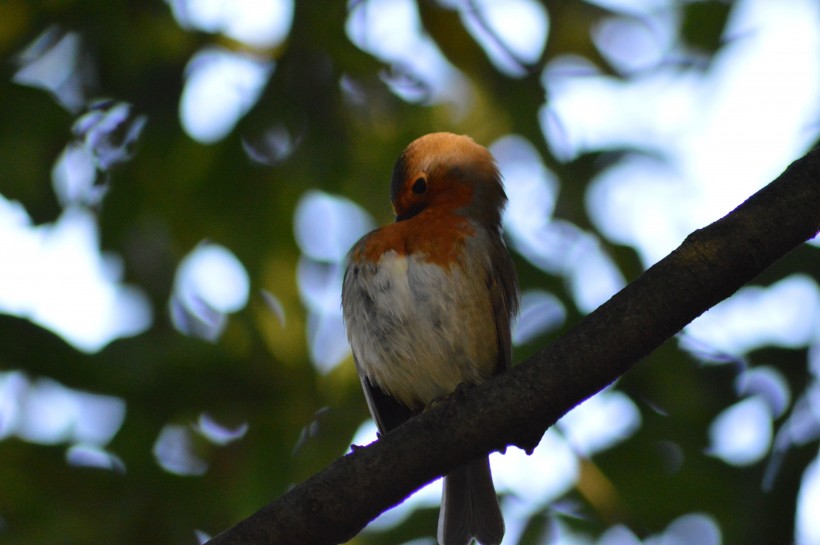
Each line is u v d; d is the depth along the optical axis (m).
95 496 10.79
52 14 11.71
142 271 12.00
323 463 11.30
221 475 11.17
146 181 11.89
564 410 6.22
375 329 8.87
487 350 8.87
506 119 12.18
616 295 6.23
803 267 11.22
